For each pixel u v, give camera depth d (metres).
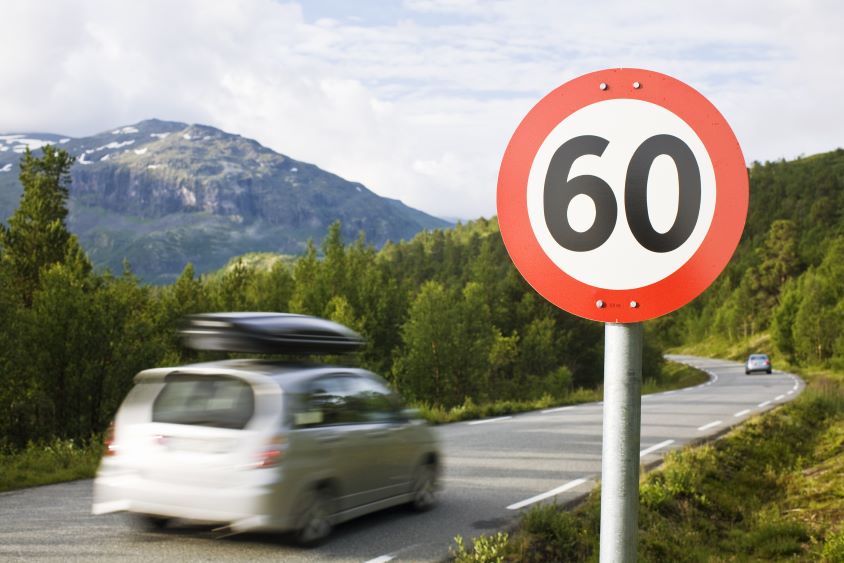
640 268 2.19
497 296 60.47
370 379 8.56
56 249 40.81
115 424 7.33
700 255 2.14
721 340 127.25
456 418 20.42
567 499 9.50
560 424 18.53
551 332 53.16
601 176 2.23
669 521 8.89
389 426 8.39
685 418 19.95
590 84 2.25
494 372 50.53
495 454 13.30
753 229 199.75
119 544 6.97
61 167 43.69
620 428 2.10
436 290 36.28
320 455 7.27
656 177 2.19
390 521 8.34
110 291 27.17
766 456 14.59
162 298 43.72
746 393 31.78
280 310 55.16
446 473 11.37
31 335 25.55
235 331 7.41
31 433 25.38
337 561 6.66
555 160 2.28
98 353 26.11
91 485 9.80
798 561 7.67
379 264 63.88
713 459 12.65
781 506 10.45
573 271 2.24
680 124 2.18
